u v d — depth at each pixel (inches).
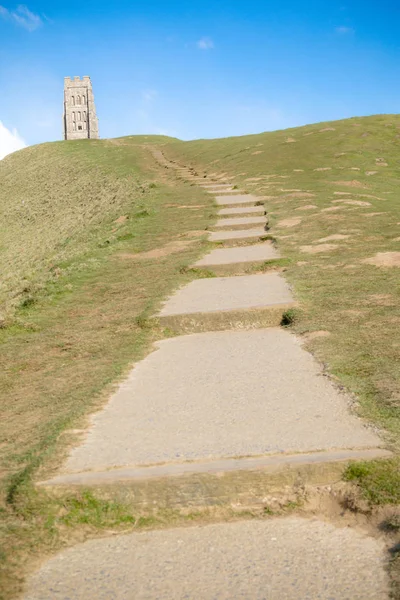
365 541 125.1
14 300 453.4
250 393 204.1
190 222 726.5
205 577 116.0
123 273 479.8
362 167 1274.6
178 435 169.6
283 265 451.8
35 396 224.1
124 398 207.6
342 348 249.3
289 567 117.7
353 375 214.2
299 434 164.4
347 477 141.7
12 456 164.6
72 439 170.4
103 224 872.9
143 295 392.8
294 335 280.5
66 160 2130.9
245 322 316.8
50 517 134.6
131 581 115.9
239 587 112.3
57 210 1403.8
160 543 128.6
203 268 458.0
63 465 152.4
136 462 151.7
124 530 134.1
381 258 446.0
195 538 130.0
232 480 141.5
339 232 572.1
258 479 141.7
